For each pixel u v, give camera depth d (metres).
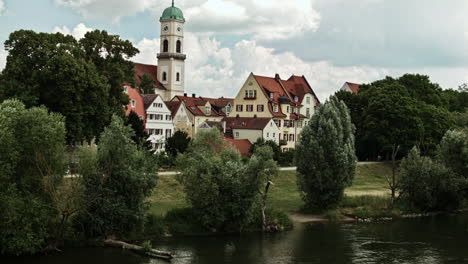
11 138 44.75
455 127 114.19
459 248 53.56
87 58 82.69
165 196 69.38
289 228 61.88
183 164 60.53
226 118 129.62
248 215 57.06
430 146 110.06
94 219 49.12
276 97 132.12
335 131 69.81
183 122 136.88
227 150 62.25
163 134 124.75
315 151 69.19
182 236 55.31
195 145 71.19
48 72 69.31
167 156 93.25
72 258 45.94
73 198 47.12
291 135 134.62
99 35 84.38
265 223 59.66
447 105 133.50
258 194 58.78
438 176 73.69
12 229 44.09
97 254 47.44
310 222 65.81
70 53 76.06
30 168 47.34
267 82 134.25
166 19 178.88
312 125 71.75
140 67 176.62
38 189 47.50
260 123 121.75
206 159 57.28
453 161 79.44
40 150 46.69
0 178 44.00
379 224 65.75
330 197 69.94
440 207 75.69
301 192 73.69
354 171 71.25
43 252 47.06
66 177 51.19
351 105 118.62
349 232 60.44
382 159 121.38
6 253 45.72
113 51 86.12
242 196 56.72
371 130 110.38
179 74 180.00
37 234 45.75
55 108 71.25
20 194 45.59
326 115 71.31
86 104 73.19
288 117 133.12
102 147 50.16
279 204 74.69
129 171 50.38
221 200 56.56
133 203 51.06
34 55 72.94
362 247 53.47
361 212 69.38
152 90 163.88
